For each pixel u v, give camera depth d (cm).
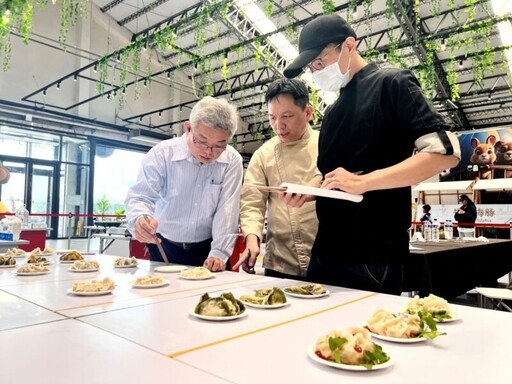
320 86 144
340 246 135
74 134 1049
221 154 183
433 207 1066
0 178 302
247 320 85
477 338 74
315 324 82
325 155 142
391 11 670
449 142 108
